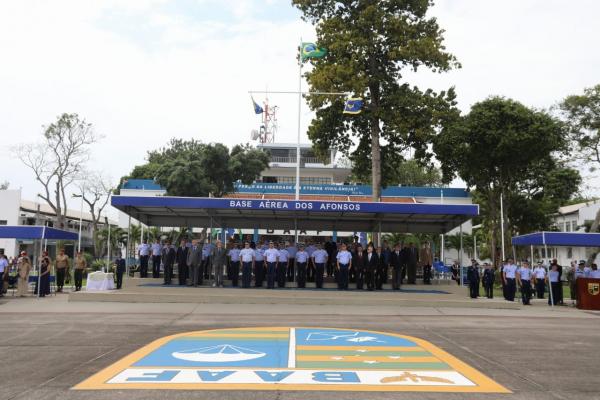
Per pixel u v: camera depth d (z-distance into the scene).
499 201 40.81
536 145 34.81
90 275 22.36
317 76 32.22
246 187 55.50
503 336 12.81
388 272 26.95
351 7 33.75
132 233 51.12
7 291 25.28
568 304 23.98
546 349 10.96
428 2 33.53
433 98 33.69
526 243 26.03
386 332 13.20
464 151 35.62
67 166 56.50
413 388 7.41
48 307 18.28
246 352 9.97
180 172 43.00
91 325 13.81
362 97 32.75
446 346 11.16
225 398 6.73
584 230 49.72
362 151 36.84
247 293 21.12
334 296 21.05
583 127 37.19
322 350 10.31
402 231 27.72
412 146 35.78
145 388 7.23
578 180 45.69
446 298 21.61
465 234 53.72
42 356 9.56
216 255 22.77
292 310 18.25
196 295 20.31
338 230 27.64
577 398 7.05
